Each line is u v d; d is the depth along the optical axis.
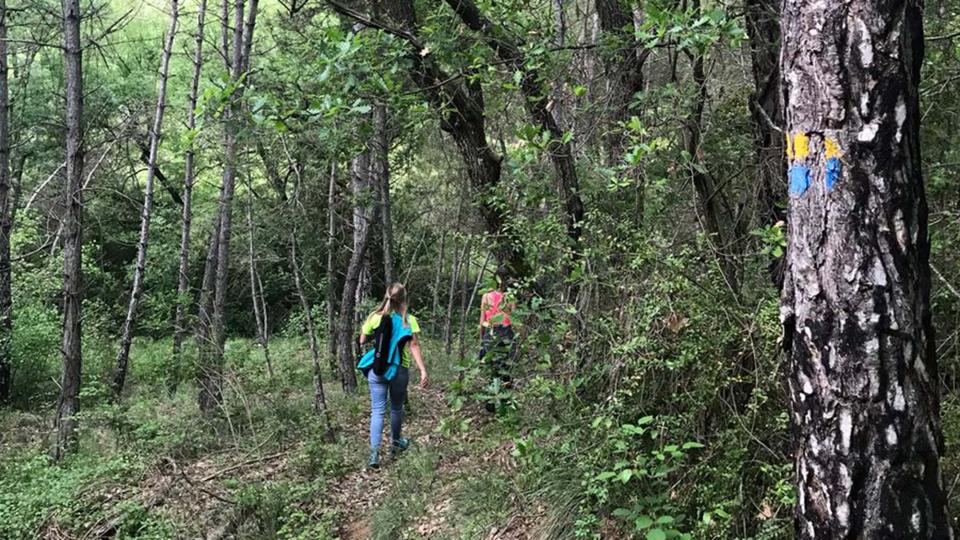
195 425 7.47
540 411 4.32
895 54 1.91
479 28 5.36
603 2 5.96
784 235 3.42
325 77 4.10
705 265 3.86
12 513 5.49
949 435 2.90
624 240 4.20
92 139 13.45
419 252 16.41
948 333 3.44
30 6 10.82
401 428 7.23
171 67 14.09
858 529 1.95
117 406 7.46
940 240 3.46
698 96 4.54
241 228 9.75
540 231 4.56
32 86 13.64
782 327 2.17
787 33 2.09
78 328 7.37
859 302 1.93
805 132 2.02
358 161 9.38
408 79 5.87
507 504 4.61
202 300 9.98
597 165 4.70
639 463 3.16
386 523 5.04
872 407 1.92
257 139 6.08
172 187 16.31
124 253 16.55
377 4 6.26
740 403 3.56
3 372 10.40
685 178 4.32
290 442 7.21
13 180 14.81
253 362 10.18
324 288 10.93
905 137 1.93
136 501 5.65
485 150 6.65
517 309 4.41
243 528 5.37
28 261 13.34
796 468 2.16
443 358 12.22
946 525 1.93
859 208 1.93
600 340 3.97
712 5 4.36
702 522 3.12
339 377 11.03
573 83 5.12
